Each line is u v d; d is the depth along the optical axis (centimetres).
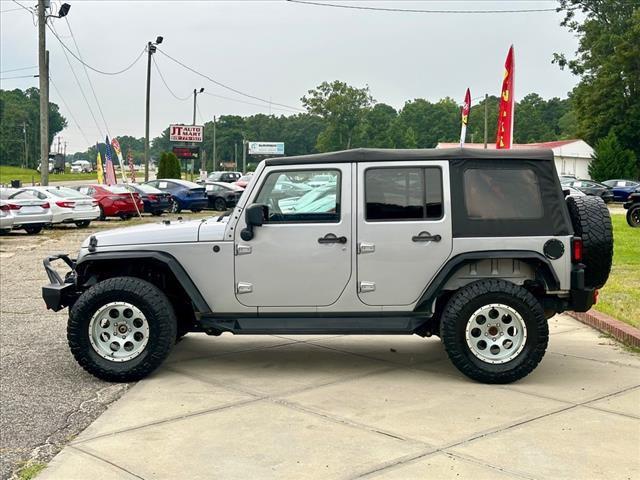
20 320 897
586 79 6081
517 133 11962
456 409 535
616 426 496
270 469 426
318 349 739
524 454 445
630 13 5875
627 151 5319
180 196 3053
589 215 608
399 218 611
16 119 13988
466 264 616
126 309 614
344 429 493
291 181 621
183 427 500
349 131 10881
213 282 624
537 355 591
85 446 465
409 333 618
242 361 688
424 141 12206
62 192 2305
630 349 727
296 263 616
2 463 440
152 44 4044
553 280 604
